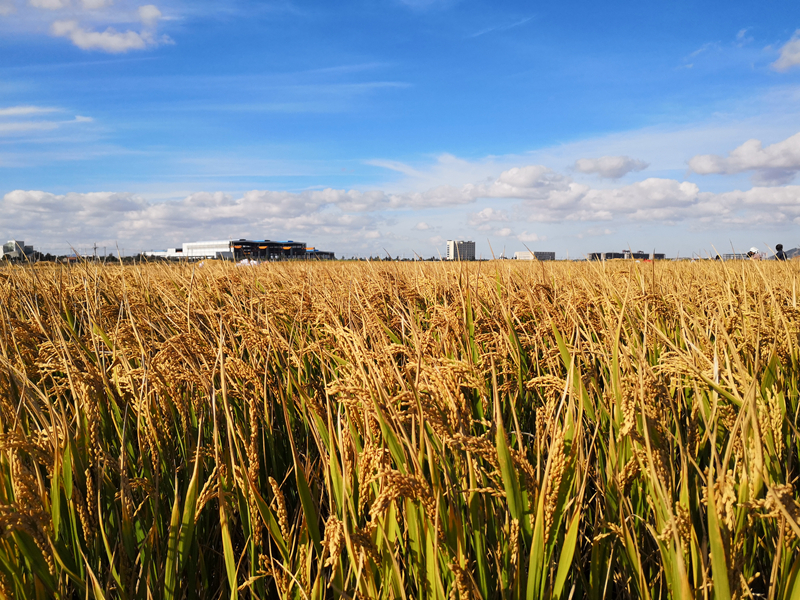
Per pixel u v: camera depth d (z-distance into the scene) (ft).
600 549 5.76
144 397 7.41
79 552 5.66
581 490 5.23
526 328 12.42
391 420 5.27
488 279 16.44
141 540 6.66
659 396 6.12
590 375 7.97
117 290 17.95
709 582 4.58
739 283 14.48
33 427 7.47
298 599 5.37
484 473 5.36
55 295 15.88
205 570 6.36
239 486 6.37
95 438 6.57
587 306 11.99
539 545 4.68
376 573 5.23
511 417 8.29
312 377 10.36
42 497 5.34
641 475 6.01
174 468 7.55
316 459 7.96
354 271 22.38
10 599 4.89
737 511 4.75
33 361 9.90
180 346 8.62
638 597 5.88
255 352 9.44
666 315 12.31
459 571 4.33
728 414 6.35
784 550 4.67
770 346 8.38
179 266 29.55
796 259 22.35
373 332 9.45
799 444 6.70
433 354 7.68
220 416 8.25
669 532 4.55
